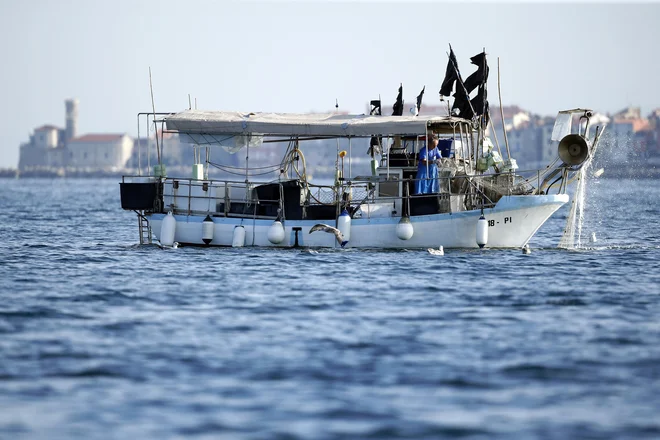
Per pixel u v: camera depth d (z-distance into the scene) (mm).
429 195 126062
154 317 85688
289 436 53969
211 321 83812
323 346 73812
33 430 54938
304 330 79875
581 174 130500
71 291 99938
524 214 126312
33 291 100000
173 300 94625
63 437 53875
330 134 125812
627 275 111375
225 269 115625
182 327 81125
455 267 116062
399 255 125625
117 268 118688
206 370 66938
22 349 72688
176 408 58750
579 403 59844
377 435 54188
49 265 123125
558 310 89000
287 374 65875
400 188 127938
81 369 67125
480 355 71000
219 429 55094
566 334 78125
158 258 126500
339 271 113250
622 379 64875
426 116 128000
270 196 131000
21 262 126938
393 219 126750
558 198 126188
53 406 59125
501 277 109062
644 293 98438
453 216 125688
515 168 129625
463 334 78188
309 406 59062
